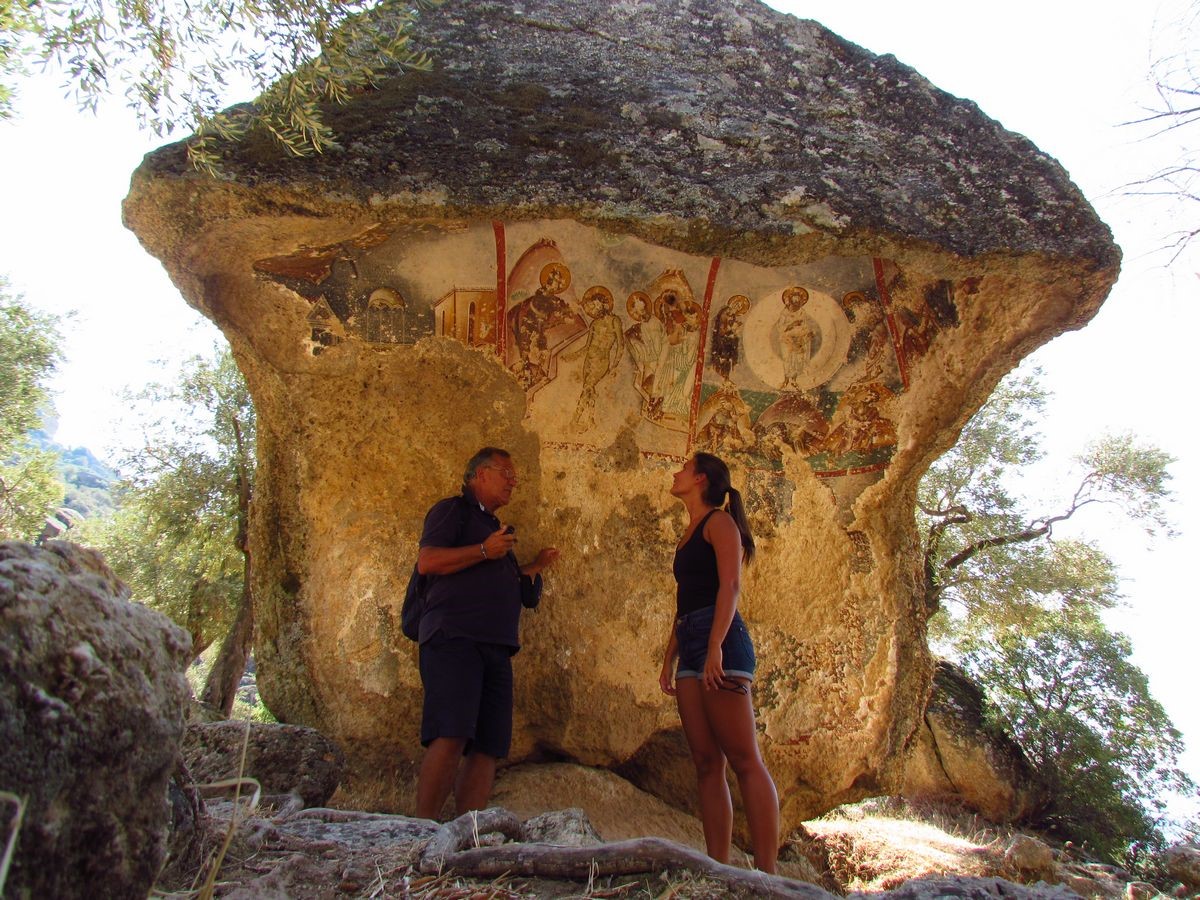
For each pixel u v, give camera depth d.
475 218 4.88
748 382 6.10
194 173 4.58
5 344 11.93
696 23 6.49
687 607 4.08
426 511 5.68
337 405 5.53
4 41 4.52
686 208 4.97
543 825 3.24
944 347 5.86
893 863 7.09
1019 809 11.54
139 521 13.59
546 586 5.89
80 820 1.62
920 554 6.41
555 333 5.81
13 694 1.53
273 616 5.49
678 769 5.80
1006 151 5.79
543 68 5.96
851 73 6.34
